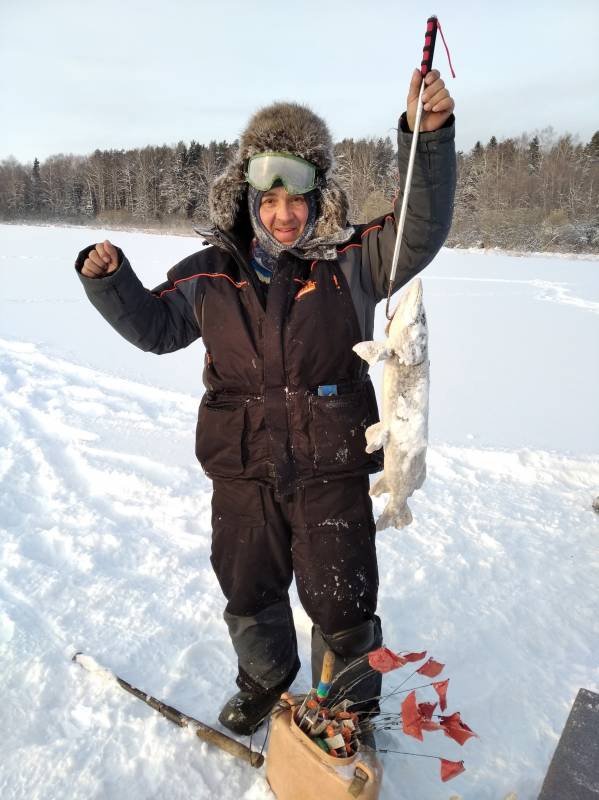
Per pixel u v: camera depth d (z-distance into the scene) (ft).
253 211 6.84
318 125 6.71
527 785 7.00
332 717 6.37
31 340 28.07
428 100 5.61
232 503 6.90
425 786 6.94
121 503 13.35
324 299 6.52
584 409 20.39
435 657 9.02
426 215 6.11
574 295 49.21
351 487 6.72
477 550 11.80
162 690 8.14
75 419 18.08
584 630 9.70
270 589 7.09
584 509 13.39
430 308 41.45
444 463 15.49
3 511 12.82
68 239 100.58
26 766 6.88
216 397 6.95
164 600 10.05
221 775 6.87
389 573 11.02
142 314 6.86
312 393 6.57
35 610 9.64
